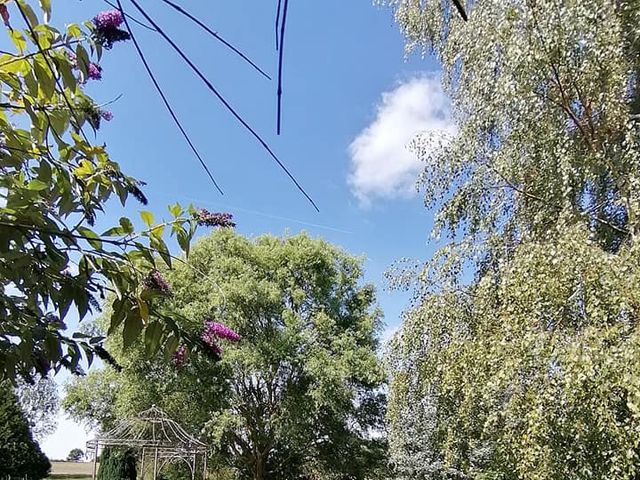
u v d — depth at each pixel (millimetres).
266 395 13742
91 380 15719
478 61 5133
